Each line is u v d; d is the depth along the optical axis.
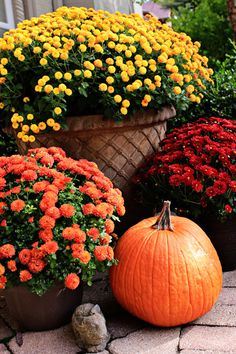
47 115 2.39
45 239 1.77
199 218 2.41
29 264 1.77
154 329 1.97
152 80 2.53
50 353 1.84
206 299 1.93
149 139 2.67
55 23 2.55
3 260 1.84
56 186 1.89
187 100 2.62
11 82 2.43
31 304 1.90
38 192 1.87
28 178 1.88
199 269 1.91
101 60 2.50
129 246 1.98
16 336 1.96
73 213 1.82
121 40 2.44
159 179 2.47
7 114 2.60
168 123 3.27
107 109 2.39
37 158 2.06
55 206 1.88
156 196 2.58
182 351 1.80
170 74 2.55
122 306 2.03
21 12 3.56
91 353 1.83
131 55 2.49
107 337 1.89
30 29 2.56
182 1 6.84
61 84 2.28
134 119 2.48
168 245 1.92
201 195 2.32
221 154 2.26
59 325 1.99
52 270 1.79
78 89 2.32
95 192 1.94
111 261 1.94
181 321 1.92
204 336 1.89
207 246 2.01
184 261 1.89
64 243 1.82
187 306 1.89
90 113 2.51
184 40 2.85
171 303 1.88
